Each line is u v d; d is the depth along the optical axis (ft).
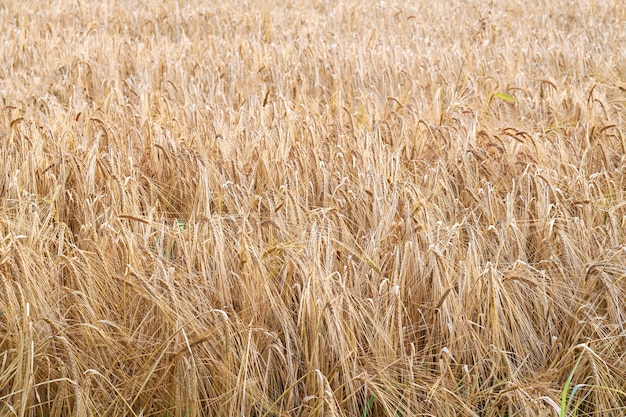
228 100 22.62
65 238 13.07
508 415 10.34
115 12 37.73
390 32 33.91
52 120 19.08
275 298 11.01
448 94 22.43
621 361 10.64
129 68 27.30
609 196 14.88
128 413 9.86
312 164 15.88
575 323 11.11
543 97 22.62
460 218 14.29
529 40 30.89
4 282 9.89
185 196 15.21
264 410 10.15
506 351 10.77
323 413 9.36
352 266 11.30
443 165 14.93
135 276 10.56
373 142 16.14
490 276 10.73
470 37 32.45
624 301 11.46
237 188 14.07
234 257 11.75
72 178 15.56
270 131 17.80
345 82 24.49
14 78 24.06
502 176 15.69
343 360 9.97
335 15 37.58
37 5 38.91
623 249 11.50
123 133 17.78
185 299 10.55
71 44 29.66
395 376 10.45
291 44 30.17
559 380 10.69
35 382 9.79
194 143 17.40
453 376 10.18
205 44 30.40
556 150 16.89
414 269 11.65
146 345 10.39
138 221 12.64
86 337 10.09
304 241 12.17
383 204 13.69
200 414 9.65
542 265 12.55
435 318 11.13
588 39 31.40
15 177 14.48
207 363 10.09
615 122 19.77
